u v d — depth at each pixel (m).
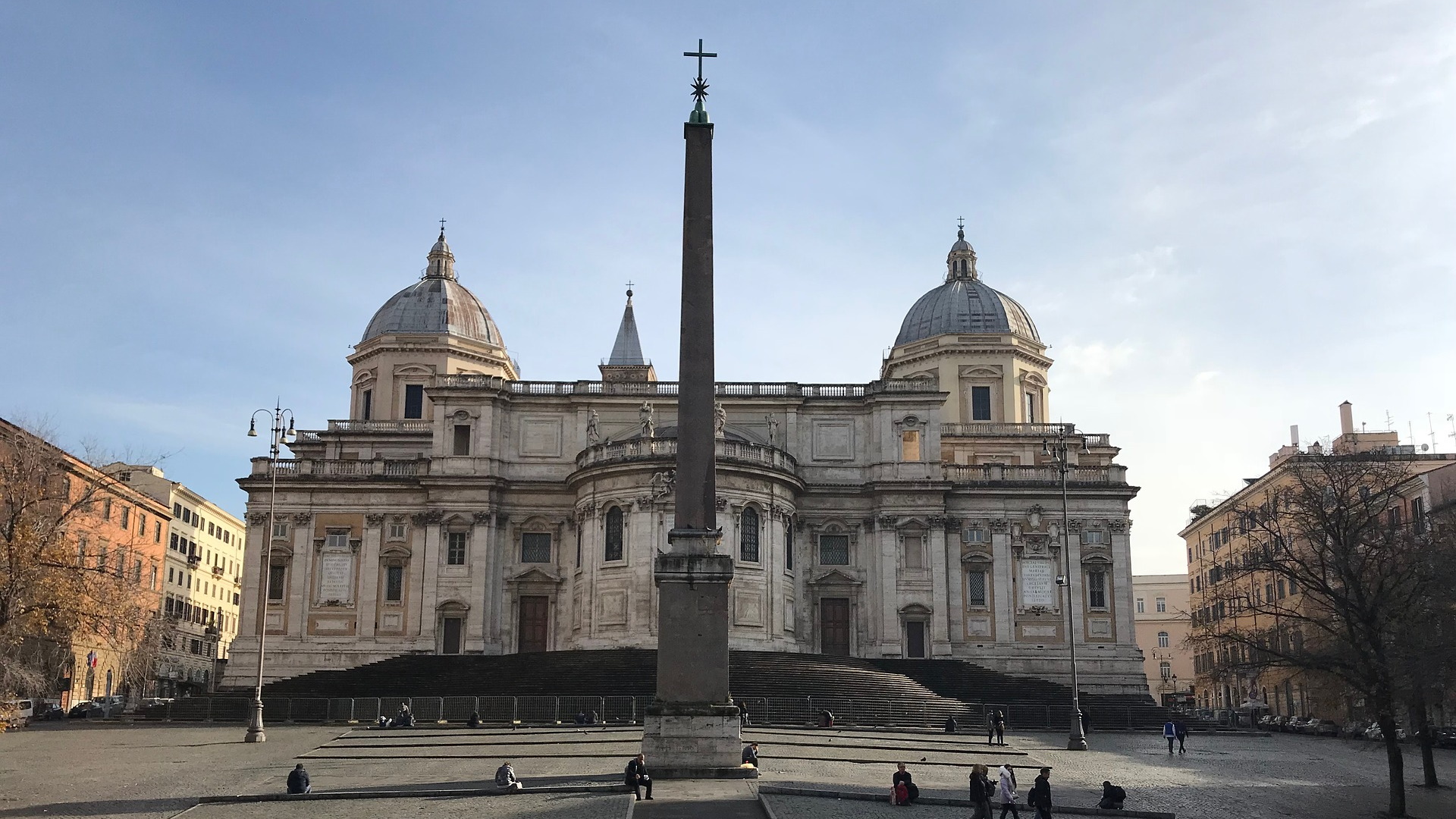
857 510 81.00
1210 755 53.12
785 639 73.75
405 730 55.09
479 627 77.75
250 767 40.12
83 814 29.69
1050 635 79.88
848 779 37.12
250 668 78.44
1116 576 80.62
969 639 79.75
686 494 35.69
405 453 87.56
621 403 81.00
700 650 34.94
